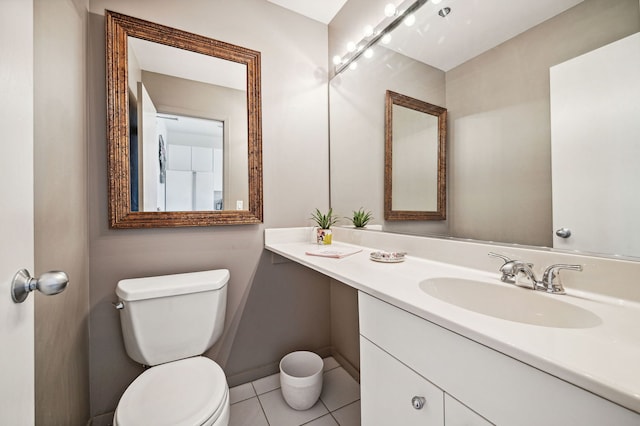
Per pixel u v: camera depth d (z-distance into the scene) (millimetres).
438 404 575
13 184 465
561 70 746
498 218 899
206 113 1430
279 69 1657
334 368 1711
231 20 1513
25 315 495
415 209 1215
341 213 1725
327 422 1270
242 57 1515
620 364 375
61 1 929
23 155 498
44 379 773
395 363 699
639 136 612
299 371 1554
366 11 1506
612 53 654
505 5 883
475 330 485
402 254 1135
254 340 1581
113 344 1229
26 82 510
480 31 958
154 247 1314
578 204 712
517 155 847
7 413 439
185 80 1387
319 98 1803
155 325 1111
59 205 900
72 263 1005
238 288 1530
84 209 1136
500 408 459
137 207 1272
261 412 1327
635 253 623
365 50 1508
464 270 960
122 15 1235
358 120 1570
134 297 1078
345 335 1704
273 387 1514
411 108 1239
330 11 1734
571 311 632
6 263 443
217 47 1450
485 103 940
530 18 817
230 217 1469
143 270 1292
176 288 1140
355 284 830
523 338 451
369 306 795
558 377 383
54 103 875
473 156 979
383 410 745
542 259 771
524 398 427
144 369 1276
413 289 739
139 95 1289
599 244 677
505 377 453
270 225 1622
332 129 1806
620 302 631
